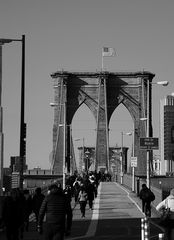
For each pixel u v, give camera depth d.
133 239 35.38
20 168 47.59
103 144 195.38
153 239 33.69
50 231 21.55
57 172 189.75
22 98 48.84
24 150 48.69
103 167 193.38
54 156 191.75
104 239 35.44
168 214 25.17
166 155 145.12
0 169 40.59
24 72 48.72
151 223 45.75
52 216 21.53
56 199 21.72
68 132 192.75
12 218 27.11
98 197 82.75
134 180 98.25
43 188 65.19
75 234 38.69
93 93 197.12
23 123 48.88
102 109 195.62
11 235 27.38
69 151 190.75
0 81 41.53
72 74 197.12
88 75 196.62
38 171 182.62
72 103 197.50
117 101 197.25
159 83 64.31
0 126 40.84
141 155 188.75
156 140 69.31
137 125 194.50
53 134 194.88
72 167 189.00
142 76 195.62
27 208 38.03
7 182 78.56
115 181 163.25
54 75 197.50
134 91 197.00
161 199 59.69
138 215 54.53
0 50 42.44
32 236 36.50
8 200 27.22
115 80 197.00
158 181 112.81
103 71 196.12
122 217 52.53
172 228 25.23
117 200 76.25
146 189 51.22
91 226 44.41
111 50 170.25
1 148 40.75
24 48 48.53
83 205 51.97
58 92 196.75
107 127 195.75
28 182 166.12
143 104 195.25
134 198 80.44
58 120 195.50
